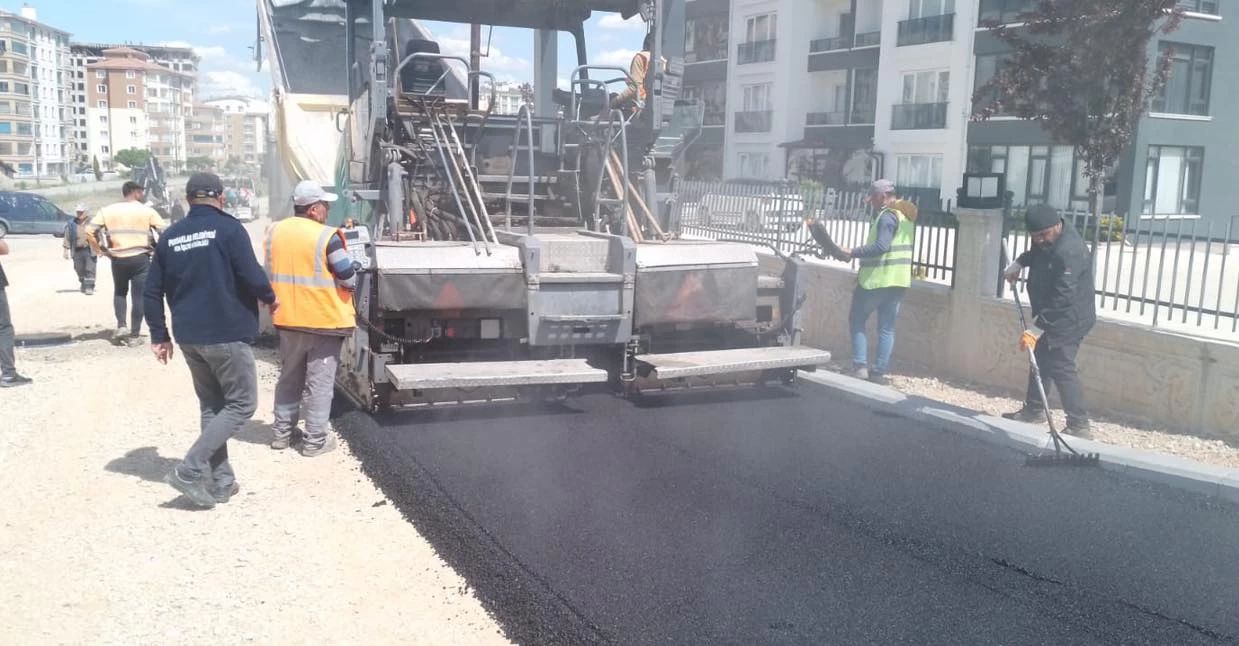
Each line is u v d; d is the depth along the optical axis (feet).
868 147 112.47
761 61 126.93
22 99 322.75
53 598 13.66
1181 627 13.03
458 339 22.72
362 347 21.94
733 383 25.55
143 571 14.58
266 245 26.76
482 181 26.66
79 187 231.50
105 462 19.81
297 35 37.88
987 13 97.19
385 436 21.18
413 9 28.68
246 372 17.24
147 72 342.85
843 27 119.75
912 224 26.37
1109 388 23.70
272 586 14.15
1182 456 20.33
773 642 12.41
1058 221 21.52
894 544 15.57
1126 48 50.57
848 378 26.71
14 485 18.35
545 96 30.32
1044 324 21.65
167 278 17.07
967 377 27.32
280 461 20.03
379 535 16.10
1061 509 17.33
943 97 102.73
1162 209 84.58
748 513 16.79
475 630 12.94
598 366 25.07
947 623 13.01
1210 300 31.22
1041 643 12.54
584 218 27.45
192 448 16.94
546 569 14.42
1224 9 84.89
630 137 27.35
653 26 26.89
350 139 28.99
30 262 71.10
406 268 21.21
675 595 13.65
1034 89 54.34
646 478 18.54
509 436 21.30
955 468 19.56
